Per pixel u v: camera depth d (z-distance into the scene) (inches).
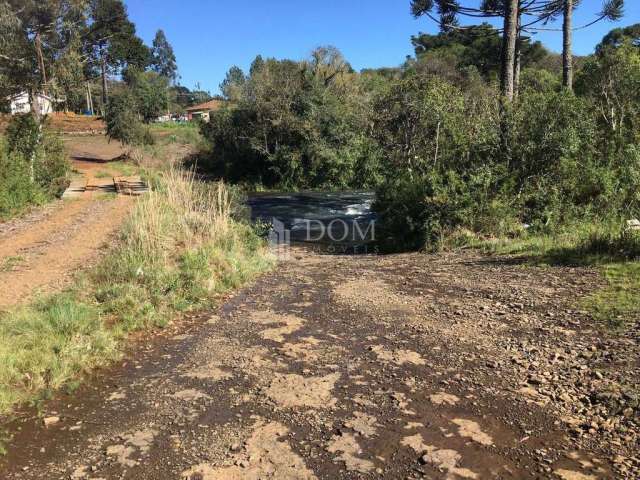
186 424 152.9
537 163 473.4
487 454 132.8
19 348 195.2
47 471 131.9
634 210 419.8
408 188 490.6
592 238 338.0
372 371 184.9
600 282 265.4
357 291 295.6
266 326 238.7
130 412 161.3
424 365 187.8
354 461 131.6
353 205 866.1
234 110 1322.6
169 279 285.9
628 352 180.5
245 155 1286.9
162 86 2903.5
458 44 2048.5
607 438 136.9
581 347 190.5
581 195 459.8
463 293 275.1
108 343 210.7
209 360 200.5
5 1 669.9
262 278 342.3
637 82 589.6
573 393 160.2
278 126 1207.6
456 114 559.2
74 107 842.8
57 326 214.4
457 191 459.2
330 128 1208.8
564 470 125.0
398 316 244.7
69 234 442.9
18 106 930.1
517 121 476.4
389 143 687.1
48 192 666.2
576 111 470.6
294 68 1332.4
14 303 249.4
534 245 375.9
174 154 1560.0
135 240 342.6
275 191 1176.8
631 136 521.3
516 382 170.6
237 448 139.4
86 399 170.7
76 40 763.4
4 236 435.8
